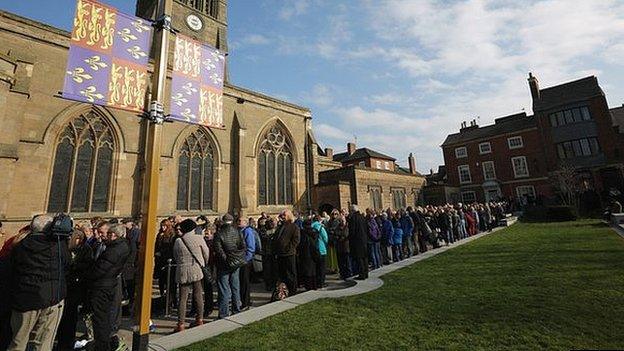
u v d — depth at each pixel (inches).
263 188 970.7
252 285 449.1
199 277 261.9
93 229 316.8
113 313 227.5
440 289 316.8
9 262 191.6
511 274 357.4
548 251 487.8
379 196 1219.9
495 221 1060.5
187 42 253.0
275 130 1042.1
